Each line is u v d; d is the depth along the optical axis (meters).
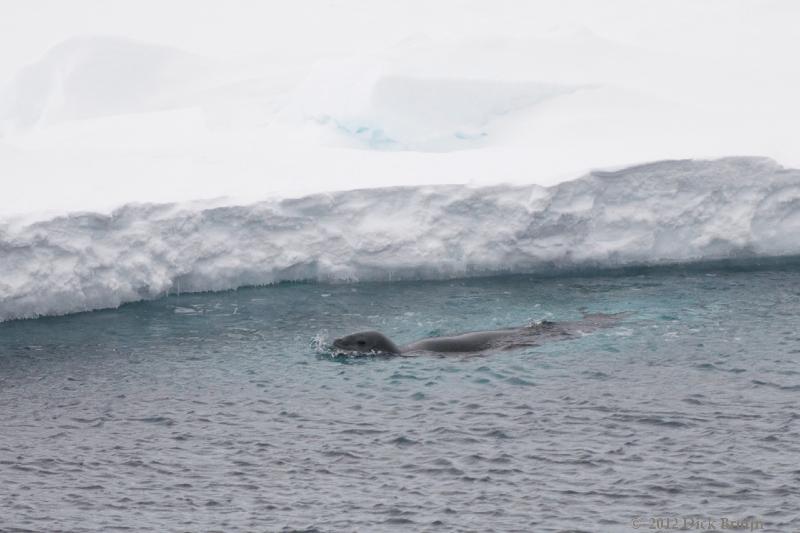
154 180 81.56
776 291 72.50
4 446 48.59
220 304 72.62
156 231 73.25
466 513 40.34
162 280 73.56
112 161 87.56
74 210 70.25
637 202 81.31
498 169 84.62
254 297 74.38
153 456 47.19
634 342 61.41
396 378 56.66
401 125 100.50
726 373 55.56
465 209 78.94
